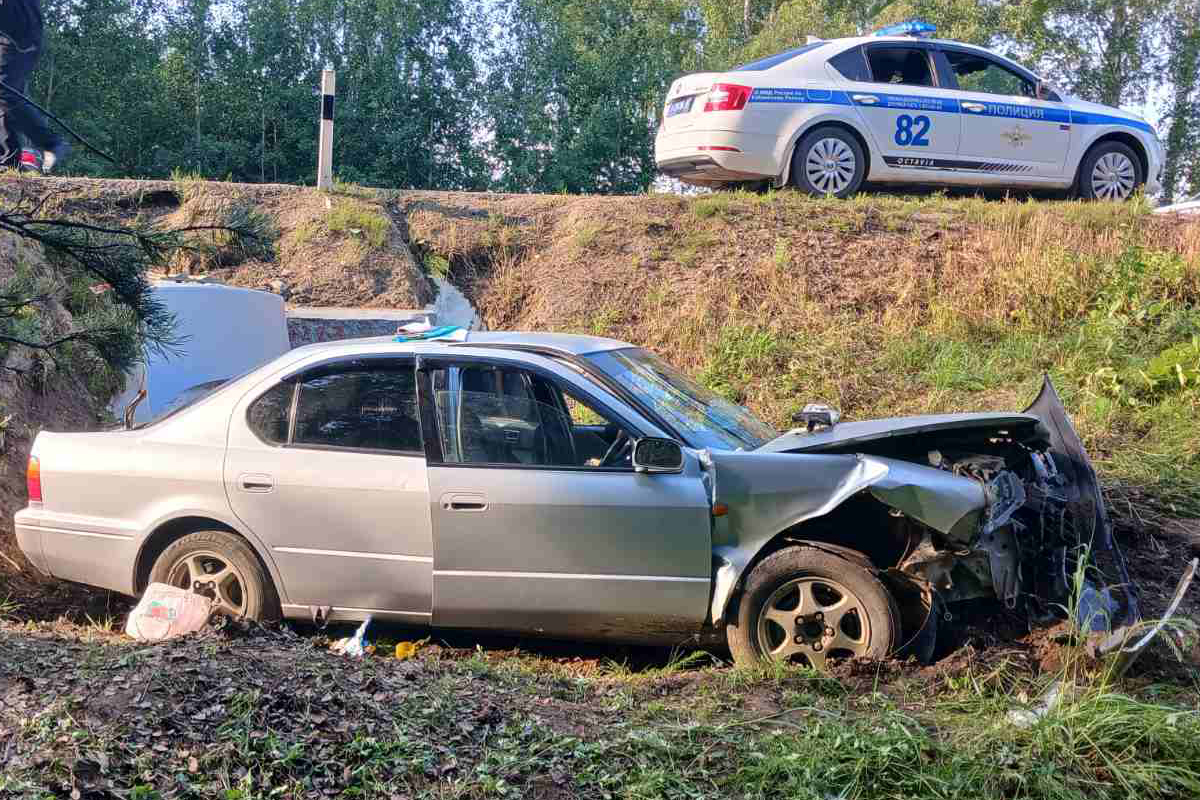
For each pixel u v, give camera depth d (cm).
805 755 379
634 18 2619
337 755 355
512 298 1109
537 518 501
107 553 535
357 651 503
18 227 470
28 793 308
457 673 453
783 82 1170
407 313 988
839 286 1059
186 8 2198
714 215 1154
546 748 377
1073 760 388
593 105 2236
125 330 493
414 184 2130
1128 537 677
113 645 439
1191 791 378
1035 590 512
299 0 2206
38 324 525
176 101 2177
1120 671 470
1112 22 2558
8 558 619
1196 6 2539
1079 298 1012
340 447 521
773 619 493
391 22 2156
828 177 1194
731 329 996
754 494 498
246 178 2114
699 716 424
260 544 518
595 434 523
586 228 1149
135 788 319
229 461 523
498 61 2269
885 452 545
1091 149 1277
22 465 685
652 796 352
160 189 1146
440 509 504
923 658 488
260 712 370
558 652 555
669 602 501
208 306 796
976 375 931
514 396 525
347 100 2127
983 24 2475
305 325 947
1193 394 853
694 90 1191
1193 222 1126
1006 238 1086
